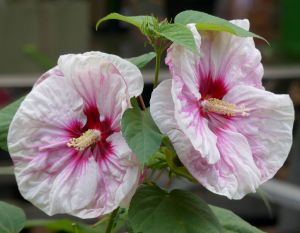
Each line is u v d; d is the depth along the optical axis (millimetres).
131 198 1085
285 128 1120
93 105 1100
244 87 1127
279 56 2729
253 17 2715
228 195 1062
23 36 2482
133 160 1050
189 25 1070
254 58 1140
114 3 2740
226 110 1108
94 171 1076
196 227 1073
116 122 1079
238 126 1119
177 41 1041
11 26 2465
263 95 1118
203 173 1055
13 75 2488
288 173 2705
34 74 2512
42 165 1087
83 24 2504
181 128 1028
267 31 2756
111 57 1070
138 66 1170
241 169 1078
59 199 1074
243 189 1078
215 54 1127
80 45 2518
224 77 1134
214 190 1058
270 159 1114
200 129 1065
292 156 2617
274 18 2748
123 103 1052
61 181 1079
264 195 1265
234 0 2656
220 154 1085
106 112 1089
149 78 2020
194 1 2512
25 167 1091
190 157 1048
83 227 1211
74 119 1104
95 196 1074
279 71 2676
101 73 1076
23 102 1093
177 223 1074
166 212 1081
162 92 1050
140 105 1120
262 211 2748
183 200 1097
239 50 1135
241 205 2703
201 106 1108
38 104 1094
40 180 1091
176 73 1057
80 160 1088
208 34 1122
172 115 1045
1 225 1217
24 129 1090
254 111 1122
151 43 1097
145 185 1111
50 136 1097
